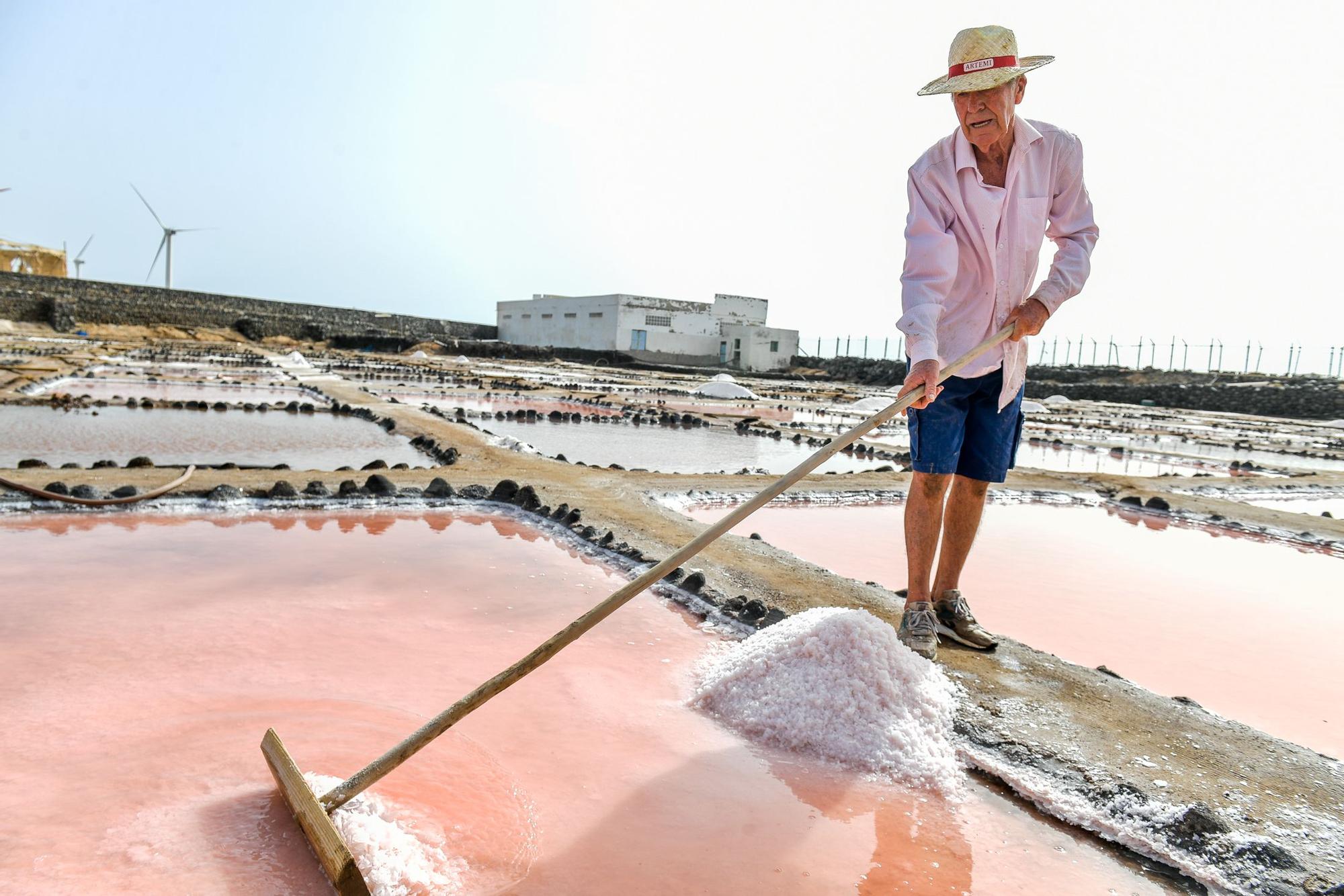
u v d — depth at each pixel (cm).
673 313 4847
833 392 2867
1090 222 288
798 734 227
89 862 155
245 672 249
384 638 285
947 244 265
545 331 5169
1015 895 167
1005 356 277
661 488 604
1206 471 1066
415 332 5100
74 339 3222
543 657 182
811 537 513
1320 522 654
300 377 1806
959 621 300
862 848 181
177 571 348
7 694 225
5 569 338
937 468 274
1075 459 1151
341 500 491
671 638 305
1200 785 203
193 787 184
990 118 252
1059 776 208
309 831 160
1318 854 177
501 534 454
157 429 866
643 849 174
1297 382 3469
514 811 185
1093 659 316
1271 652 336
